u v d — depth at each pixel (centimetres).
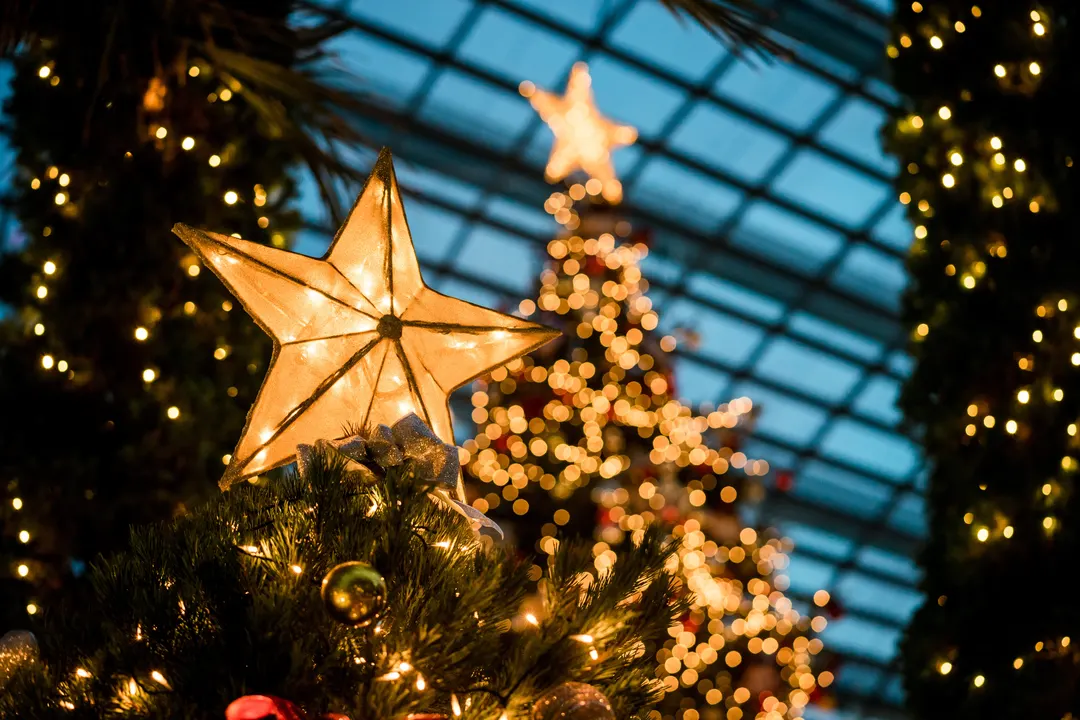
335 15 296
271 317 144
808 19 1048
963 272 276
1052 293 259
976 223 278
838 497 1352
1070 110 271
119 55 246
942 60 295
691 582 571
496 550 124
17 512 222
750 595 623
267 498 123
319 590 108
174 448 235
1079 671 229
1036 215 266
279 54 281
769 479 1293
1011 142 274
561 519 570
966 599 252
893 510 1366
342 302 145
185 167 251
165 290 243
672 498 593
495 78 1050
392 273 146
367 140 290
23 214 244
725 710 567
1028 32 279
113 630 110
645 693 120
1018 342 261
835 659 648
